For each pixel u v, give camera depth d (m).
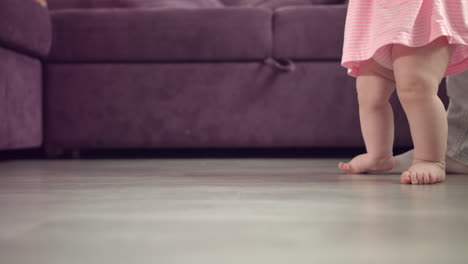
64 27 1.73
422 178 0.82
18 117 1.56
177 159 1.67
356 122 1.70
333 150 2.03
